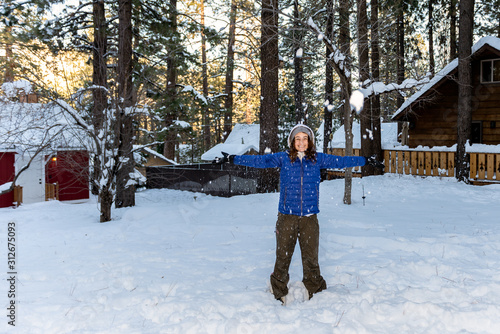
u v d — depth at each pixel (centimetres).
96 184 1020
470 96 1480
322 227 725
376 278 447
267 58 1355
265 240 654
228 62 2102
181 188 2002
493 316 338
